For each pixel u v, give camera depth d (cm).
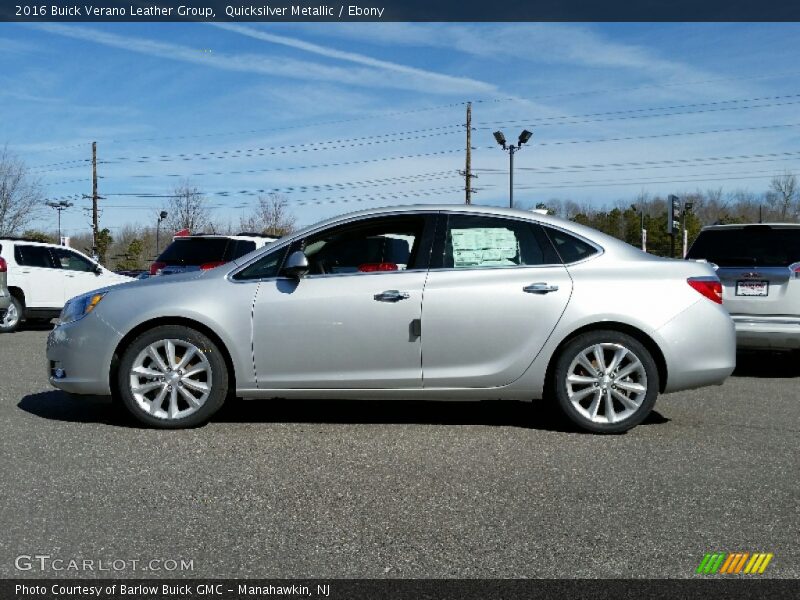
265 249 572
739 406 666
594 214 5434
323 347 551
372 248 570
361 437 539
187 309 551
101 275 1562
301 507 397
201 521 377
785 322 817
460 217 572
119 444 514
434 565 329
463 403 665
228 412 621
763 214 5016
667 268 564
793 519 383
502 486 431
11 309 1404
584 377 553
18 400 662
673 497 414
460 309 549
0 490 418
